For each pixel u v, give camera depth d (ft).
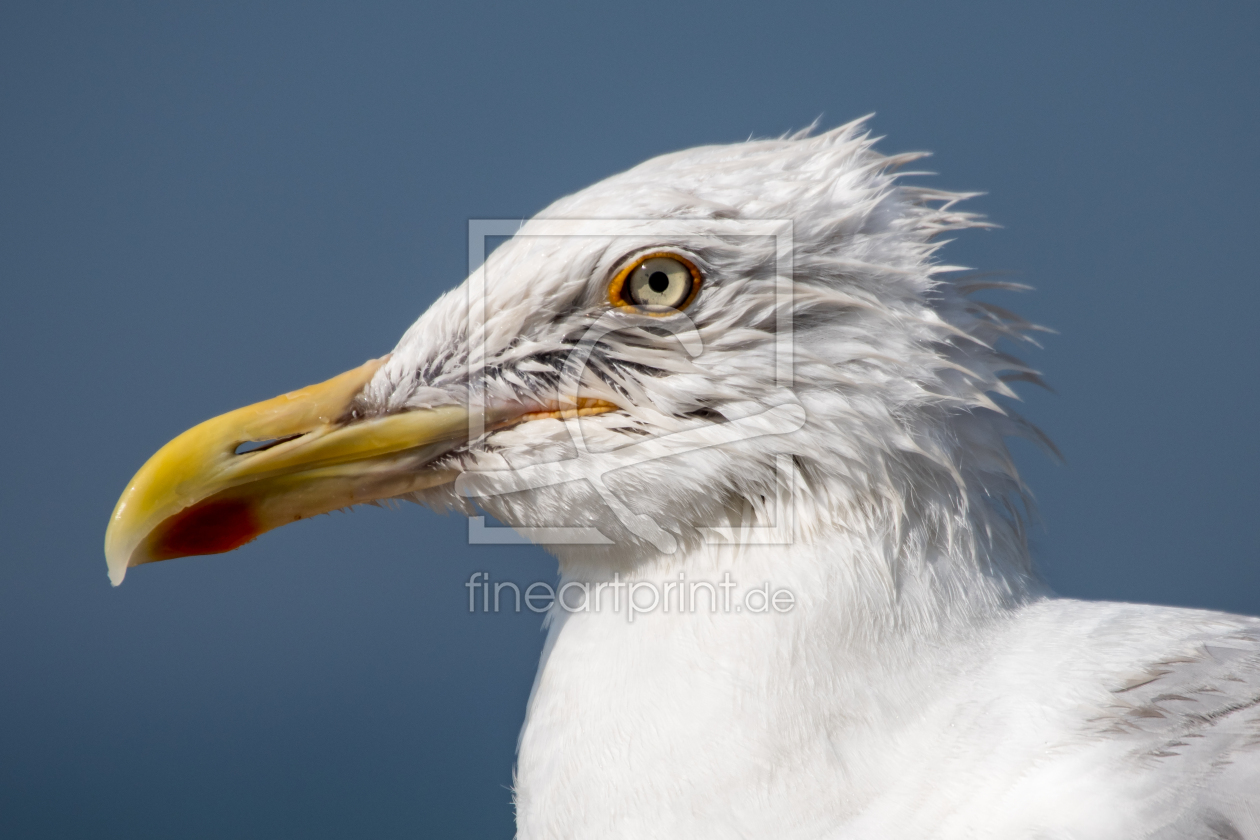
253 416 11.46
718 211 11.41
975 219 11.46
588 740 11.40
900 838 11.35
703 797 11.37
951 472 11.41
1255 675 11.39
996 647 11.41
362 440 11.45
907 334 11.41
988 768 11.36
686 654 11.39
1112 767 11.35
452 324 11.44
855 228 11.42
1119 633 11.43
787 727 11.37
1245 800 11.34
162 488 11.44
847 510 11.39
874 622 11.38
